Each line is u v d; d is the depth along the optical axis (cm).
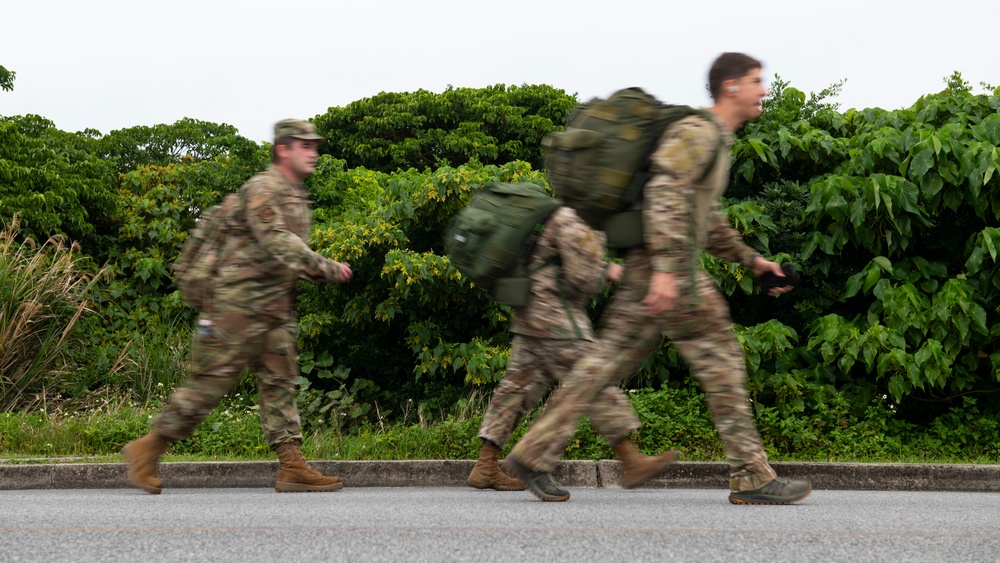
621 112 432
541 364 573
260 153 1598
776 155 947
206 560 313
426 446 771
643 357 457
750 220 891
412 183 978
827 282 921
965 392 884
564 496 498
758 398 877
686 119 424
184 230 1470
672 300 416
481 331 1000
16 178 1369
